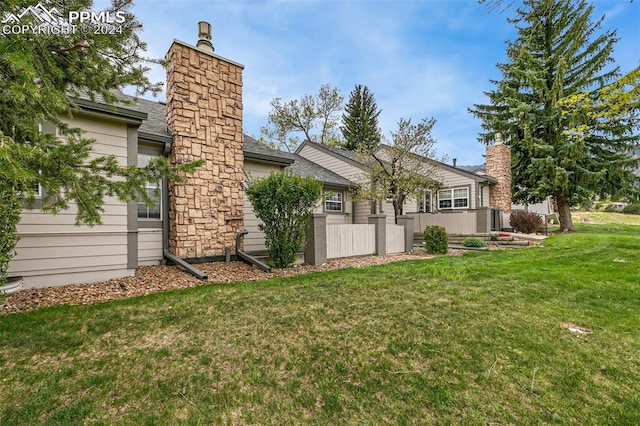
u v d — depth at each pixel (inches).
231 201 275.0
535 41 547.8
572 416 71.6
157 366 91.9
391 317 130.7
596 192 553.0
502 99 622.8
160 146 257.8
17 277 173.8
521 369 90.4
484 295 162.1
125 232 214.8
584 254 292.4
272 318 130.0
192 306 145.3
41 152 92.2
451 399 77.3
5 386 80.8
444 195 587.8
